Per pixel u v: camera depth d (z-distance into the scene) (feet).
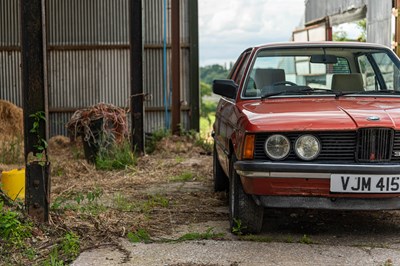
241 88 20.42
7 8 47.37
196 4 48.19
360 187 16.63
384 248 17.12
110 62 48.80
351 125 16.85
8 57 47.65
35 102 18.58
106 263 15.80
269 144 16.90
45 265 15.20
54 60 48.44
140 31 36.01
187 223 19.98
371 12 44.39
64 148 42.65
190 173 30.63
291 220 20.56
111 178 29.68
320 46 21.39
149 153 40.96
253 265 15.60
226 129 20.67
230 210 18.88
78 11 48.34
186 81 48.91
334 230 19.24
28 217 18.16
